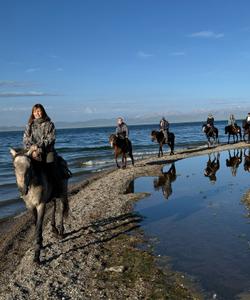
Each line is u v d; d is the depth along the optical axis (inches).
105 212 490.3
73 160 1312.7
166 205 529.0
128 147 921.5
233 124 1598.2
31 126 343.6
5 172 1071.0
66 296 265.9
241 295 262.8
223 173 803.4
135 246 365.1
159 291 269.0
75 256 340.5
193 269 307.7
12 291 278.8
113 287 277.4
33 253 354.0
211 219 449.4
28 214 541.0
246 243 361.4
